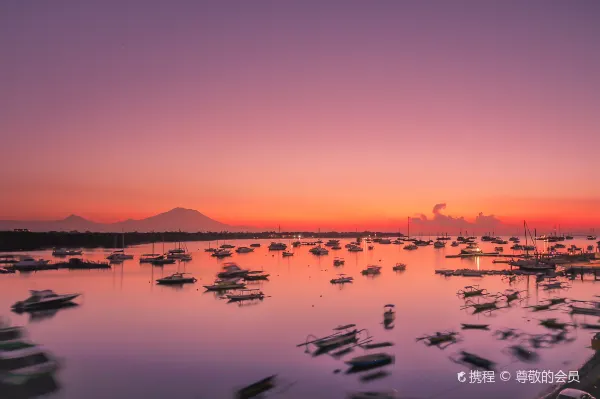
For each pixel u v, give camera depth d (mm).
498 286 77688
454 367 34312
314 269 113375
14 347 36406
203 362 36719
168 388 31328
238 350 39781
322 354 38312
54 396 30109
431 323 48875
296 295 69500
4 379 31938
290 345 41156
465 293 66938
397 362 35688
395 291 73125
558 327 46031
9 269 106062
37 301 60625
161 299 66375
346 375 33156
